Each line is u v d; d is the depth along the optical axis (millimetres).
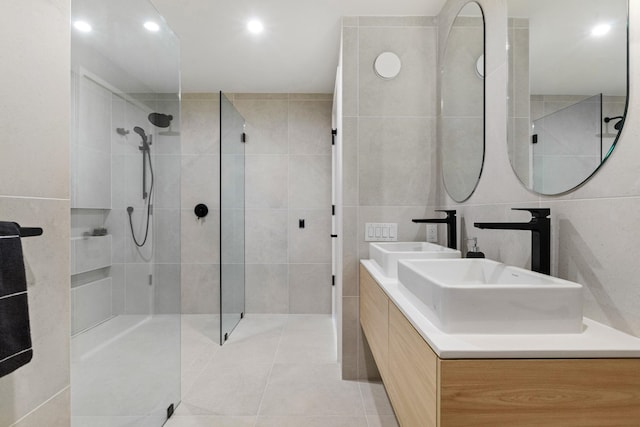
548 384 750
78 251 1279
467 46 1772
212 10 2113
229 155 2984
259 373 2305
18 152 838
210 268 3557
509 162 1396
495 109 1508
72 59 1240
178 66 2027
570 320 858
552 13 1135
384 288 1410
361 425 1735
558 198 1115
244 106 3566
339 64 2443
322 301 3588
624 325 875
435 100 2186
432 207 2193
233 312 3152
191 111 3551
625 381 750
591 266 982
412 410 992
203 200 3559
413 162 2195
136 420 1610
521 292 853
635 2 835
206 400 1976
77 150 1274
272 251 3582
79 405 1268
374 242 2193
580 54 1010
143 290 1689
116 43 1488
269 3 2039
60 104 968
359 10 2125
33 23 875
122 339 1527
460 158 1866
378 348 1568
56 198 955
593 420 750
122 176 1544
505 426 747
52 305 944
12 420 831
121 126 1531
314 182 3580
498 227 1174
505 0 1417
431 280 942
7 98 807
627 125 860
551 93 1133
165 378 1827
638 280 837
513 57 1363
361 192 2195
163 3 2037
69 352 1007
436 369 778
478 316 848
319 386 2129
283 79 3219
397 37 2180
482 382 750
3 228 733
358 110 2189
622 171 877
